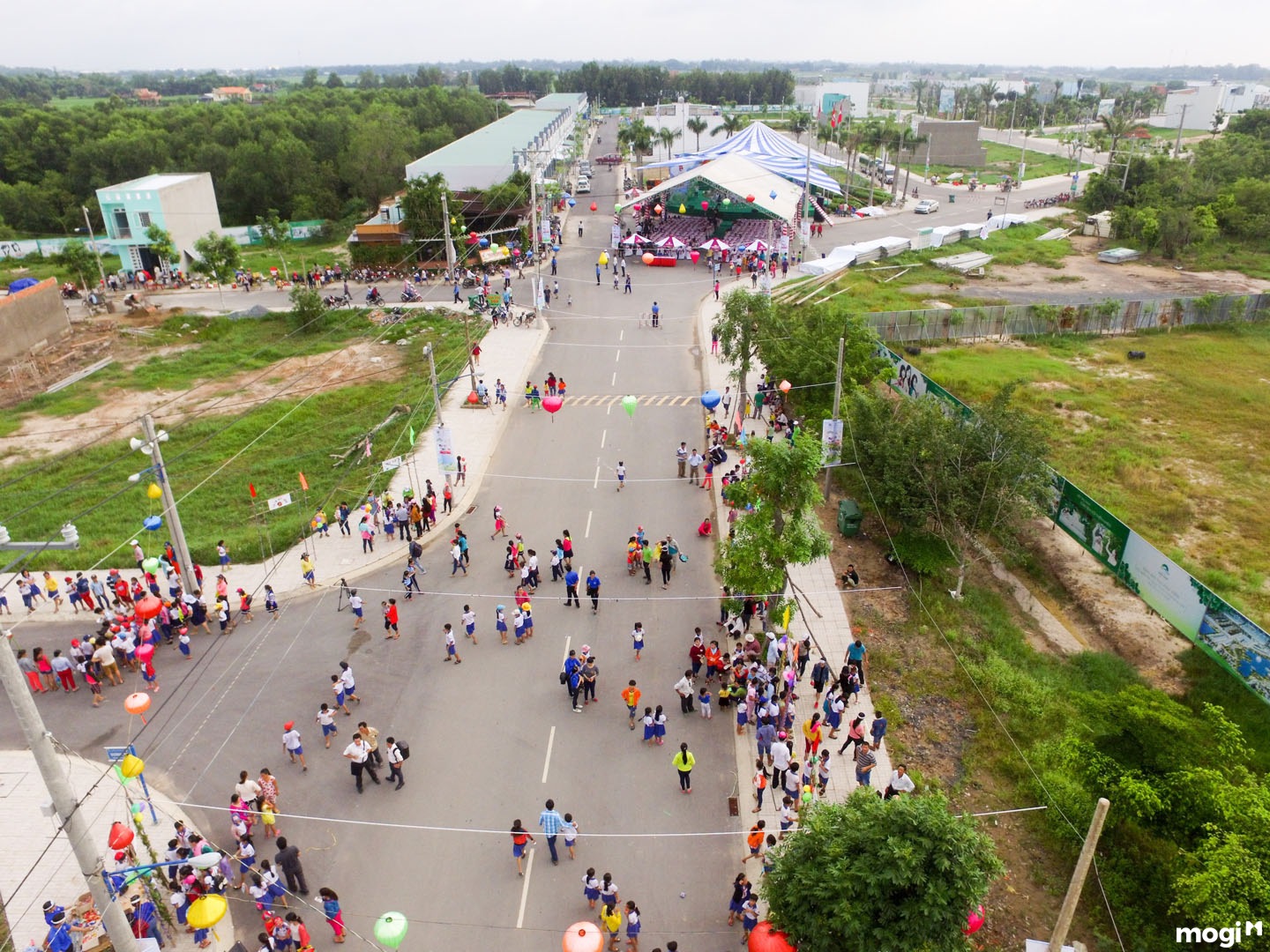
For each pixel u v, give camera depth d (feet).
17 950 57.31
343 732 77.46
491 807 69.00
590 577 93.09
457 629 91.91
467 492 120.26
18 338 179.73
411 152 385.29
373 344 185.47
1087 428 140.05
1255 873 49.62
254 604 96.63
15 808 69.67
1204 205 271.28
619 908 59.88
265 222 310.24
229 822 67.92
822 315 123.75
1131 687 66.95
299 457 134.41
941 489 97.96
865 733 76.64
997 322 184.96
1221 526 111.14
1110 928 58.59
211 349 188.34
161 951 57.98
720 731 77.30
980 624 93.61
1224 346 179.93
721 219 278.87
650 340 181.06
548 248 245.24
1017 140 593.83
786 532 80.48
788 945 48.65
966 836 48.52
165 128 434.71
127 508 121.39
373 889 62.03
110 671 84.02
